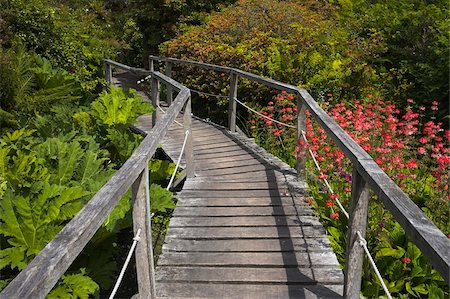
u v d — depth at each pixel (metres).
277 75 7.65
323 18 10.15
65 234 1.54
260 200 4.24
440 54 7.57
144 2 13.46
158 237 4.46
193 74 9.34
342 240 3.82
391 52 8.84
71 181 4.36
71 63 9.59
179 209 4.11
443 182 3.86
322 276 2.98
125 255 4.51
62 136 5.62
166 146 6.17
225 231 3.65
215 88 8.70
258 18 9.59
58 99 8.06
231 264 3.15
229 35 9.40
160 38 13.34
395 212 1.72
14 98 7.28
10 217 3.52
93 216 1.69
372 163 2.29
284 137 5.91
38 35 9.27
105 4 18.59
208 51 8.72
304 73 7.63
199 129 7.21
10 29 8.92
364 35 9.76
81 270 3.40
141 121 8.02
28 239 3.53
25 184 4.02
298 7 10.07
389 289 3.29
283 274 3.03
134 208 2.54
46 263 1.33
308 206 4.08
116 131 5.54
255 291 2.85
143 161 2.45
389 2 10.45
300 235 3.55
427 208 4.01
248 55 7.89
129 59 15.72
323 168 4.37
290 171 5.02
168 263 3.19
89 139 5.55
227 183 4.72
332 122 3.25
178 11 13.03
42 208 3.58
